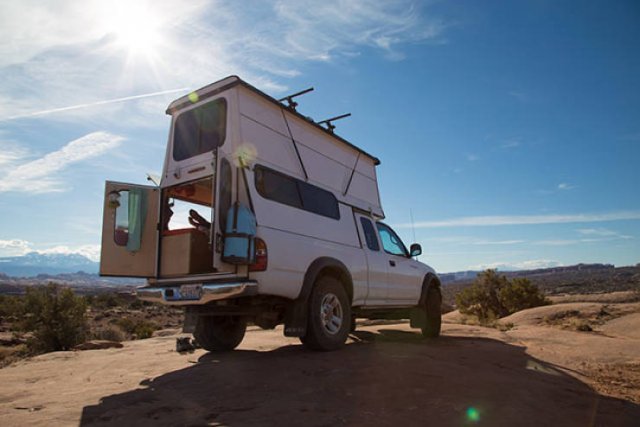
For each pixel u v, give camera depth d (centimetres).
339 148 768
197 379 452
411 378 452
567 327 1293
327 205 691
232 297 524
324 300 617
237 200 537
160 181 640
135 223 606
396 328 1127
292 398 379
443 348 708
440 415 341
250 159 564
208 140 601
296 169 644
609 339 916
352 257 696
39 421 328
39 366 578
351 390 404
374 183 865
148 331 2159
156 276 609
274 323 632
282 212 582
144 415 339
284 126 642
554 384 488
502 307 2705
